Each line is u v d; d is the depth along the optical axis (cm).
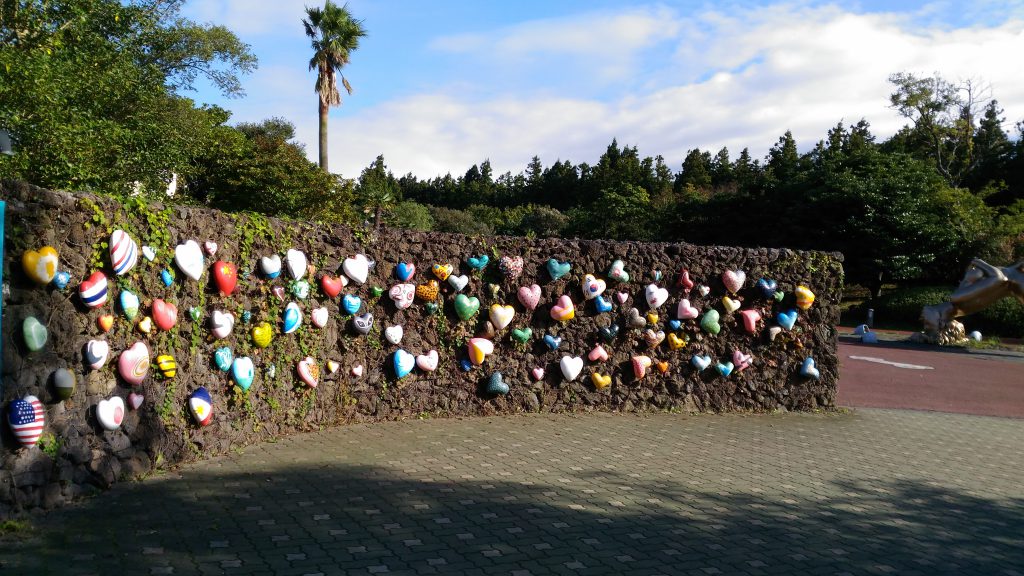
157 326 580
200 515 507
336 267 804
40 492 482
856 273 3275
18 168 888
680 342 979
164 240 585
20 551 425
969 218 3297
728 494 635
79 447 513
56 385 480
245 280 688
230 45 1680
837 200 3272
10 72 884
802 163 4581
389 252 849
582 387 954
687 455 766
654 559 477
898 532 562
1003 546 542
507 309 902
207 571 417
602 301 942
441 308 884
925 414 1097
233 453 670
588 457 732
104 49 1125
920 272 3106
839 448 841
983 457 838
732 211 3853
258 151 2231
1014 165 4519
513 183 8488
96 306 514
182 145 1455
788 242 3481
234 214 682
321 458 675
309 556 448
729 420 962
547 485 629
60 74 966
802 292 1020
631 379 973
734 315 1012
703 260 994
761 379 1029
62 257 490
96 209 515
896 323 2905
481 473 655
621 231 4356
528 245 923
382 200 3162
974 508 637
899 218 3111
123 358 542
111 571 408
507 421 877
